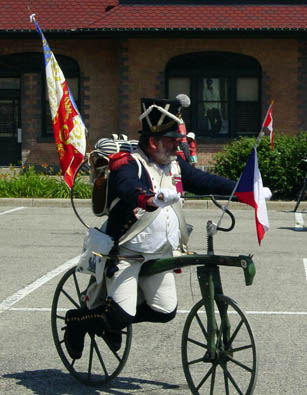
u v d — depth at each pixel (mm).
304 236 13883
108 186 5215
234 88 26875
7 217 16562
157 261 5211
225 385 5141
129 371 6027
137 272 5254
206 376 5270
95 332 5602
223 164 21141
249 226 15234
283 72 26484
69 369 5879
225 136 27094
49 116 27922
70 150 6641
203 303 5168
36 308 8086
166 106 5105
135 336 7008
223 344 5160
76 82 27703
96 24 25906
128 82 26625
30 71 27578
